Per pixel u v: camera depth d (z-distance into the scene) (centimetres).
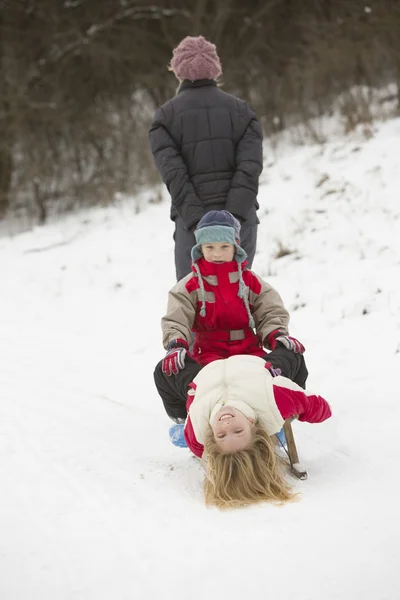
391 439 526
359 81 1566
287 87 1591
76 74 1708
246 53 1700
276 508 431
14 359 831
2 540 414
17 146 1639
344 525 398
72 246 1291
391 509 413
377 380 642
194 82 652
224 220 533
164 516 434
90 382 740
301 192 1171
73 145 1652
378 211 1012
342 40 1540
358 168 1181
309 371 686
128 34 1723
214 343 543
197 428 464
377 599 333
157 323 909
